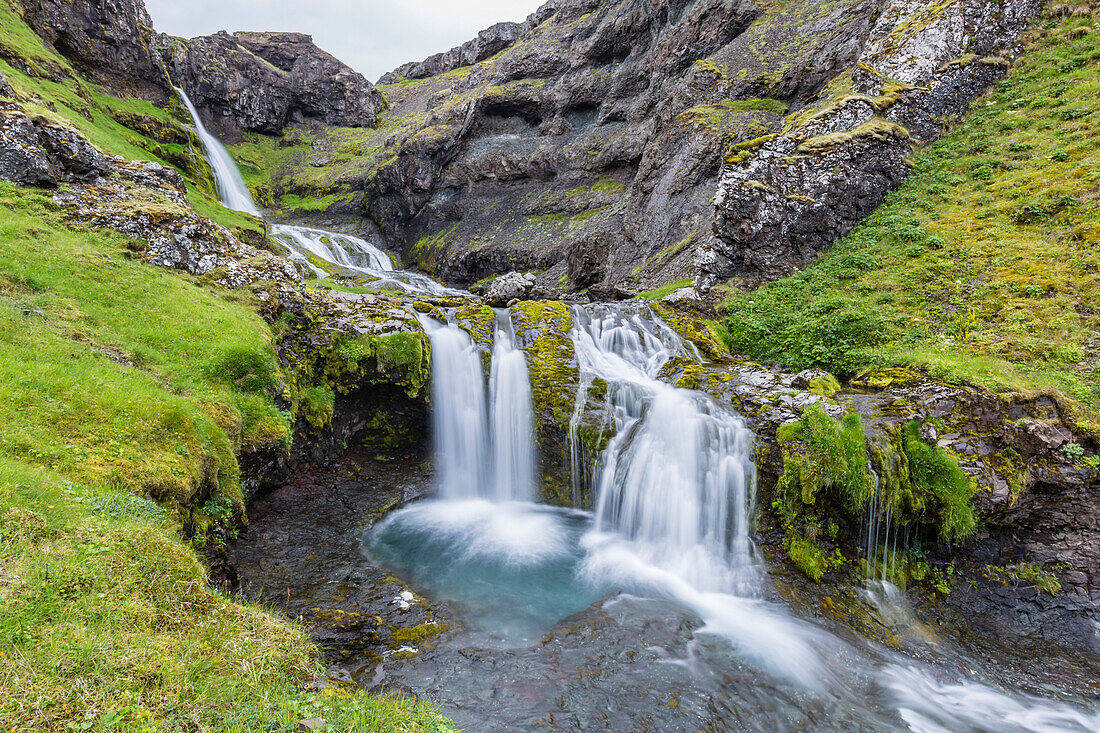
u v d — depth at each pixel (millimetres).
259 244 27906
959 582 9070
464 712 5637
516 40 68000
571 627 7512
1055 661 7918
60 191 12586
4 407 6074
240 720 3719
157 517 5738
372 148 57312
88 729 3180
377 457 12805
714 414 11289
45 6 33094
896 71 20484
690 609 8328
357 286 23984
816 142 18203
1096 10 18953
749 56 28844
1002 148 17266
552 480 12422
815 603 8625
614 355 14641
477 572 9031
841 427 9586
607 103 39000
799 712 6363
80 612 3984
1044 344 11141
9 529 4355
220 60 55438
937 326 12898
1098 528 8805
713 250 17938
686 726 5820
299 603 7383
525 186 39844
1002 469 8984
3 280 9000
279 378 10227
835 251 17344
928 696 7047
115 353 8477
